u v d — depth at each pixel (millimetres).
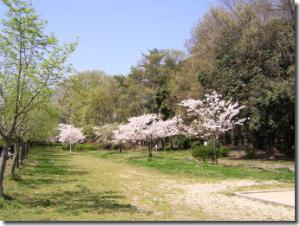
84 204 12523
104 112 60812
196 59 38250
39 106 12930
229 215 10867
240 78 30797
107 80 64688
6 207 11164
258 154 36156
